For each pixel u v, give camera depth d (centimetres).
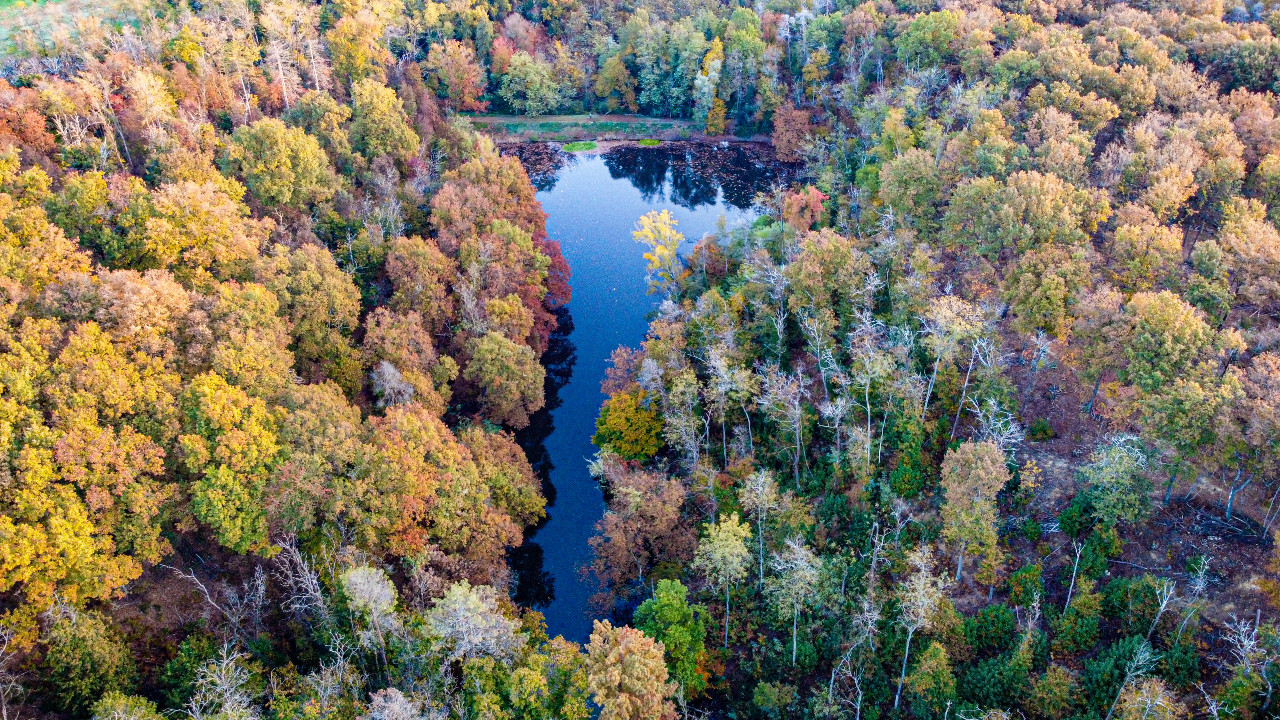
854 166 14650
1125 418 7444
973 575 7538
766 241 11725
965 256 10269
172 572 6838
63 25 13288
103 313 7156
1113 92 11750
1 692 5344
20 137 9956
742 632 7619
